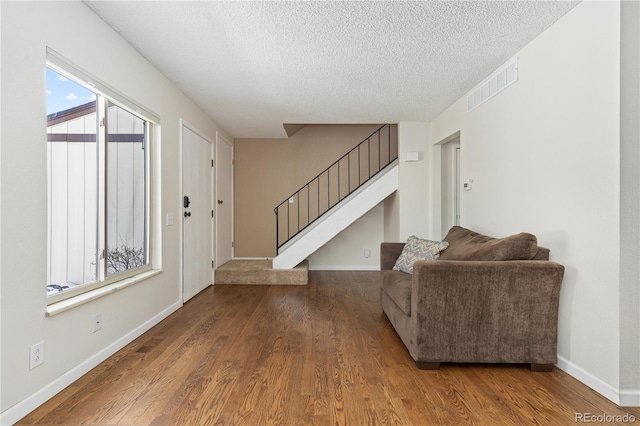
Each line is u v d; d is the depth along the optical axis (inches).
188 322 129.0
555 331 88.6
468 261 91.8
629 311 74.5
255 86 143.9
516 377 86.5
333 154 246.5
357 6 88.1
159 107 128.3
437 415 69.8
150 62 120.8
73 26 82.7
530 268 87.9
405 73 130.3
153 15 92.3
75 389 78.7
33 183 71.3
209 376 85.7
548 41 96.7
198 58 117.7
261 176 246.8
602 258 78.5
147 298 120.2
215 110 177.6
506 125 118.3
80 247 90.6
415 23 95.8
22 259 68.6
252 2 86.7
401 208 200.7
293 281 198.2
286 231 246.8
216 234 203.9
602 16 78.3
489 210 129.9
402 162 200.7
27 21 69.4
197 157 171.2
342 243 246.4
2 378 64.2
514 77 113.2
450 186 201.3
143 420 67.2
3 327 64.4
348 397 76.4
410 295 97.0
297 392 78.3
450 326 89.5
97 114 96.3
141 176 121.8
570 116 88.1
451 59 118.0
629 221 74.5
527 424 67.0
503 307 88.8
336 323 128.8
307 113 183.2
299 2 86.6
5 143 64.9
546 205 97.3
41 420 66.9
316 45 108.7
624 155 74.3
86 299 85.7
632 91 74.1
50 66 77.5
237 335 115.3
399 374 87.7
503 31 99.2
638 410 72.0
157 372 87.6
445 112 176.9
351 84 141.6
